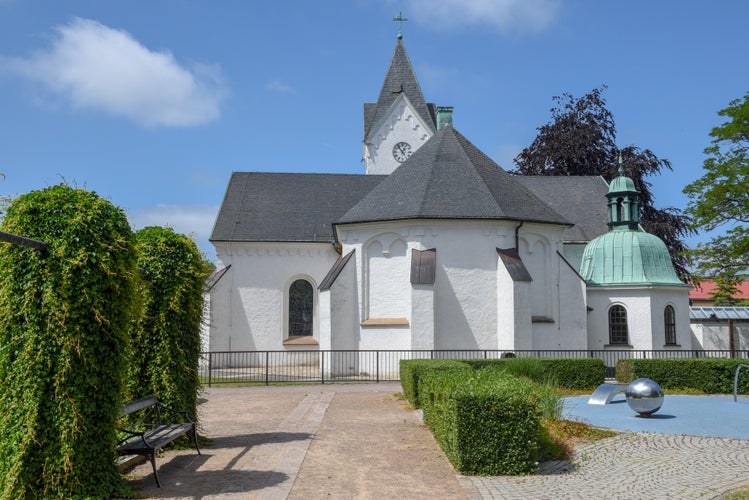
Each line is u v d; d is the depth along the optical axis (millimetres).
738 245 35812
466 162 31484
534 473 11266
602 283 32812
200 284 14227
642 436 14438
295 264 38781
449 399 11867
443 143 32594
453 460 11594
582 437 14227
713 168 36188
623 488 10289
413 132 47469
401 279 29938
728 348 36062
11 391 9094
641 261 32781
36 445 9078
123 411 10398
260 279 38469
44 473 9047
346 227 31234
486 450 11203
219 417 18031
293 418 17609
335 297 30375
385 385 26734
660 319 32250
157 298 13523
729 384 24141
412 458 12359
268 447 13508
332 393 23859
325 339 30203
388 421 16875
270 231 39125
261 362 37875
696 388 24516
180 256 13805
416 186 30734
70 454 9102
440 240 29328
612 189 35750
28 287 9242
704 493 9992
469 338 28828
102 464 9594
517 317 27828
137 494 9719
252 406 20406
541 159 53875
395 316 29906
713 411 18766
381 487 10250
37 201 9641
